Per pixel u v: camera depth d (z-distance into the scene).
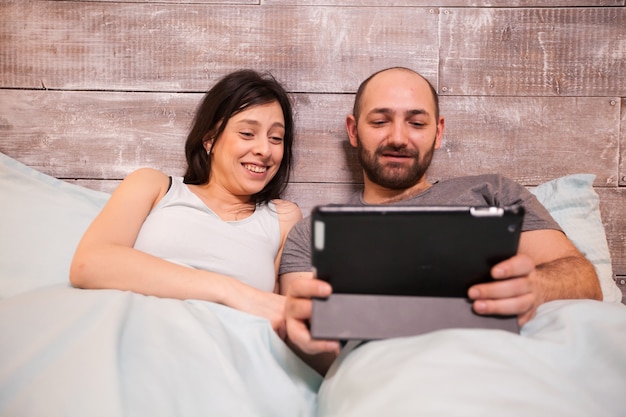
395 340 0.64
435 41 1.35
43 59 1.34
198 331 0.76
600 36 1.34
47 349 0.67
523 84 1.35
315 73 1.36
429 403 0.51
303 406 0.76
